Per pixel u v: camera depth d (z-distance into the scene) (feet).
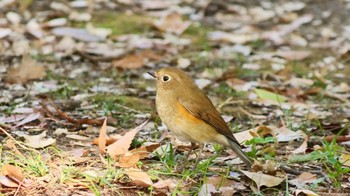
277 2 70.90
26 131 34.76
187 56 54.65
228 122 38.73
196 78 48.85
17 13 61.57
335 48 58.80
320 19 66.23
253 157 31.58
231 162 31.30
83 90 44.34
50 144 31.81
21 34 56.70
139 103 42.01
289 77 49.80
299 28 63.72
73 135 33.96
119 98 42.39
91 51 53.31
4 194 26.50
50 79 46.01
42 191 26.89
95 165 29.66
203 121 29.09
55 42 55.47
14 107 39.04
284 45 59.47
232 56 54.90
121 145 29.84
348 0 70.90
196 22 64.28
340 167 29.91
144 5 67.21
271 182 28.45
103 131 30.81
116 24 61.77
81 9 64.64
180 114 29.04
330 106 43.34
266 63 53.93
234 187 28.53
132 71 49.62
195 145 31.63
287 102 43.55
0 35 55.67
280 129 35.65
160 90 29.40
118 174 28.27
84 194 26.86
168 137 34.60
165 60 52.95
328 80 50.06
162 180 28.25
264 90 44.19
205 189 27.45
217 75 49.49
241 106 42.52
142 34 59.82
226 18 65.92
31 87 43.75
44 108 37.27
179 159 31.45
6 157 29.76
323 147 33.06
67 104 40.55
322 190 28.94
